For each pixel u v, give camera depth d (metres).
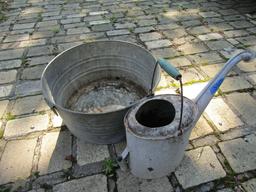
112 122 1.50
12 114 2.10
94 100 2.07
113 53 2.04
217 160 1.65
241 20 3.41
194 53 2.77
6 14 4.11
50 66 1.74
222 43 2.92
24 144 1.83
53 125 1.97
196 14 3.68
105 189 1.53
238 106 2.05
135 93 2.10
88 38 3.20
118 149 1.76
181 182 1.54
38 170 1.65
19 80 2.51
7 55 2.94
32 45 3.12
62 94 1.93
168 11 3.84
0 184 1.58
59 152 1.76
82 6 4.26
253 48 2.78
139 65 1.94
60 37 3.27
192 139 1.79
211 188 1.50
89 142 1.77
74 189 1.53
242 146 1.73
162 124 1.46
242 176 1.55
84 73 2.09
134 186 1.53
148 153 1.32
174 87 2.29
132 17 3.71
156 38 3.10
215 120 1.93
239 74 2.40
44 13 4.07
